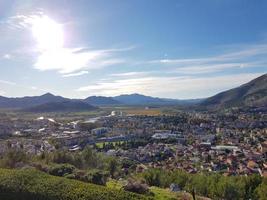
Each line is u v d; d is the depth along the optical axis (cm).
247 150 17888
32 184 6181
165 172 10525
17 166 8562
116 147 18938
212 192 9162
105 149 18138
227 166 13875
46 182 6244
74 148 17225
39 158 9825
